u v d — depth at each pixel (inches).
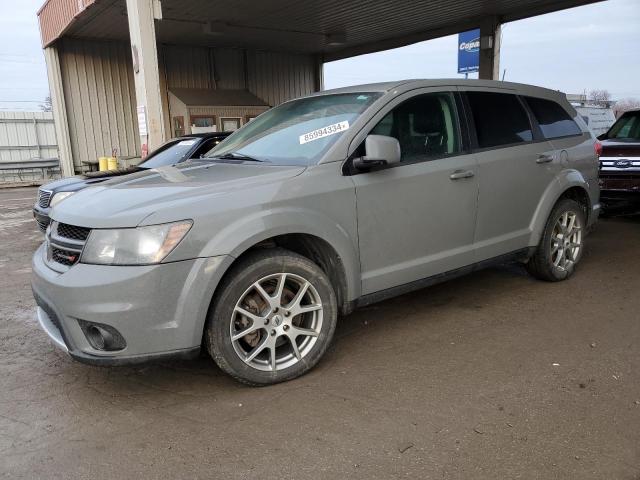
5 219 421.4
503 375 133.4
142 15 354.3
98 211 121.0
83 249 117.1
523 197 183.9
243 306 126.9
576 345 149.7
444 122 165.3
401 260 153.0
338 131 147.4
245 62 794.2
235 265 123.5
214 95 738.8
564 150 199.0
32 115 863.1
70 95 660.1
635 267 225.1
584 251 253.9
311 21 618.5
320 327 135.6
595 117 753.0
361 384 131.0
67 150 662.5
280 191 128.6
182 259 114.9
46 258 132.6
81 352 117.1
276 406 121.6
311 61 872.3
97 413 121.2
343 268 139.3
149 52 358.9
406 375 135.0
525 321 168.4
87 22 571.2
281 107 183.9
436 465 99.3
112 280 112.0
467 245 169.5
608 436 106.7
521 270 223.6
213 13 570.9
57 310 118.0
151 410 121.7
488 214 173.3
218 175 139.5
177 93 716.0
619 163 311.4
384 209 146.2
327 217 134.6
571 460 99.8
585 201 212.8
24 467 102.0
